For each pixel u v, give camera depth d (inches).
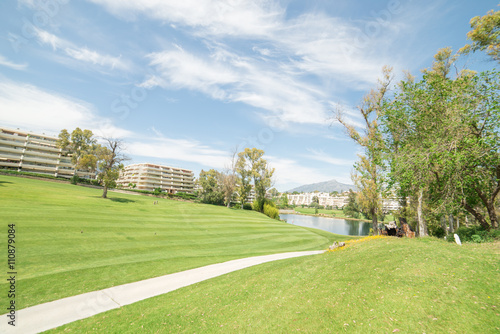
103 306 396.2
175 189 4687.5
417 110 697.6
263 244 1072.2
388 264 406.6
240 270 612.1
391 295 299.3
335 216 5019.7
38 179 2153.1
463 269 335.9
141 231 926.4
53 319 345.7
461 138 575.2
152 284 507.8
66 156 3373.5
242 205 2716.5
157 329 315.0
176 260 696.4
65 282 468.1
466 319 235.9
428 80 692.7
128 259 644.7
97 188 2410.2
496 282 288.5
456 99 601.6
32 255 554.6
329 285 373.4
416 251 446.0
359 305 293.1
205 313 349.1
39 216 822.5
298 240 1234.6
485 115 573.0
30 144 3154.5
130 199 1822.1
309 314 295.1
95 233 791.1
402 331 233.6
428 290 296.0
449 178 610.5
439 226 1290.6
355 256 509.4
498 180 604.4
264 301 360.2
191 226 1171.3
